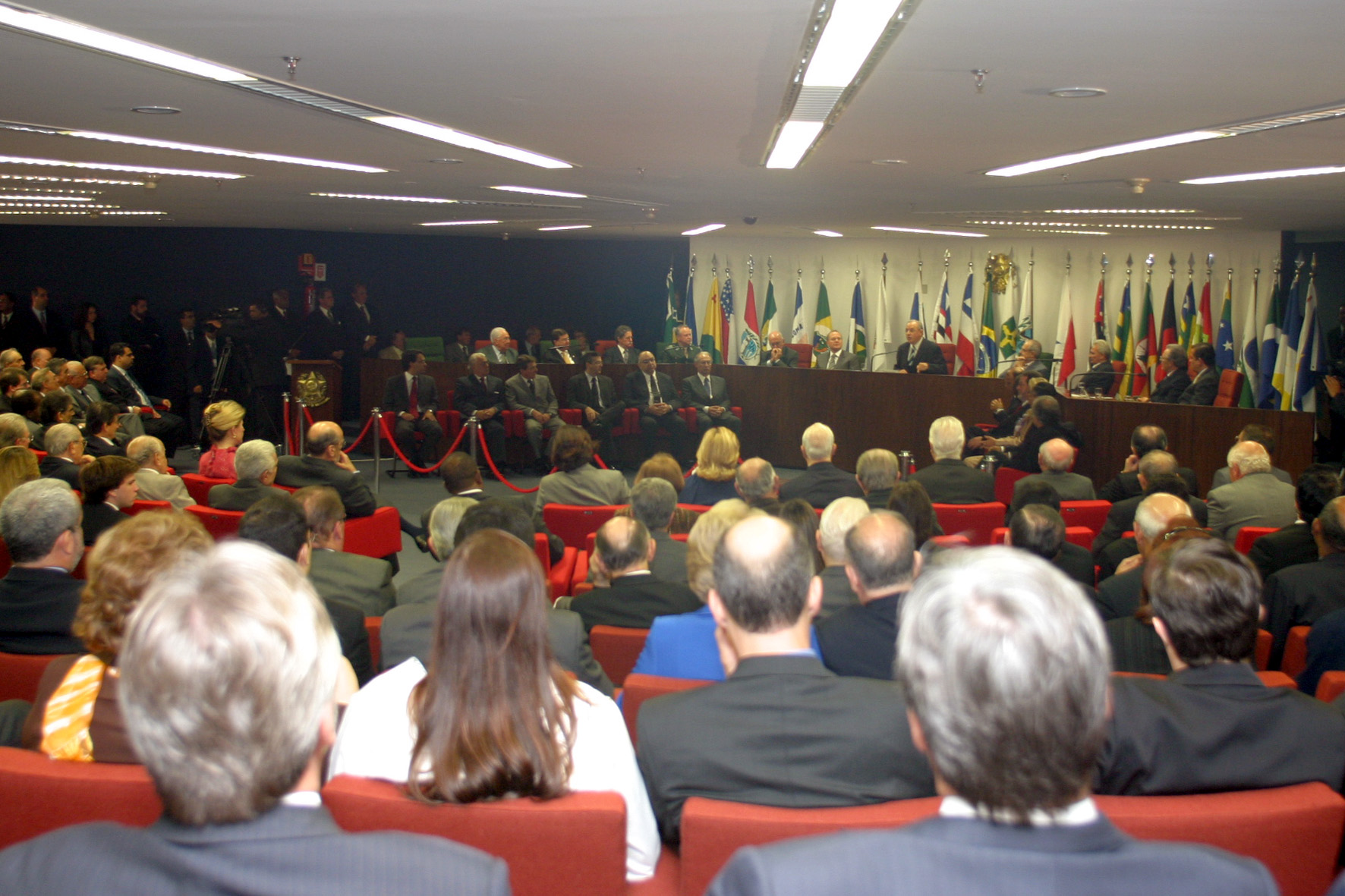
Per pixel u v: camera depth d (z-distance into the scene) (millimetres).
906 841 910
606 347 14570
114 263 15305
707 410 11812
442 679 1635
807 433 6020
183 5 3182
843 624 2590
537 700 1651
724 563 1862
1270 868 1604
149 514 2119
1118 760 1769
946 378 10797
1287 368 11438
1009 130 5344
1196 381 9438
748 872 909
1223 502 5062
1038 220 10859
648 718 1855
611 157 6793
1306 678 2727
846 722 1774
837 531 3270
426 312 16641
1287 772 1771
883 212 10344
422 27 3432
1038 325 14031
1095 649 921
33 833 1662
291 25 3422
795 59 3826
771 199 9391
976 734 888
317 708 980
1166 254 13047
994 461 9156
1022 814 897
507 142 6156
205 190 9453
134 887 910
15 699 2531
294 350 12734
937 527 4234
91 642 1962
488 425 10977
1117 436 9219
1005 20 3182
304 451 10828
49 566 2844
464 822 1587
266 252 15781
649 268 17094
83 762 1756
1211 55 3598
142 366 14594
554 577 4375
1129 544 4410
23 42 3697
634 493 4266
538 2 3088
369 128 5680
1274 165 6418
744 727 1797
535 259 16922
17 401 8211
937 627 939
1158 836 1566
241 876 915
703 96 4609
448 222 13289
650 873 1880
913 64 3863
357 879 941
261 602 967
